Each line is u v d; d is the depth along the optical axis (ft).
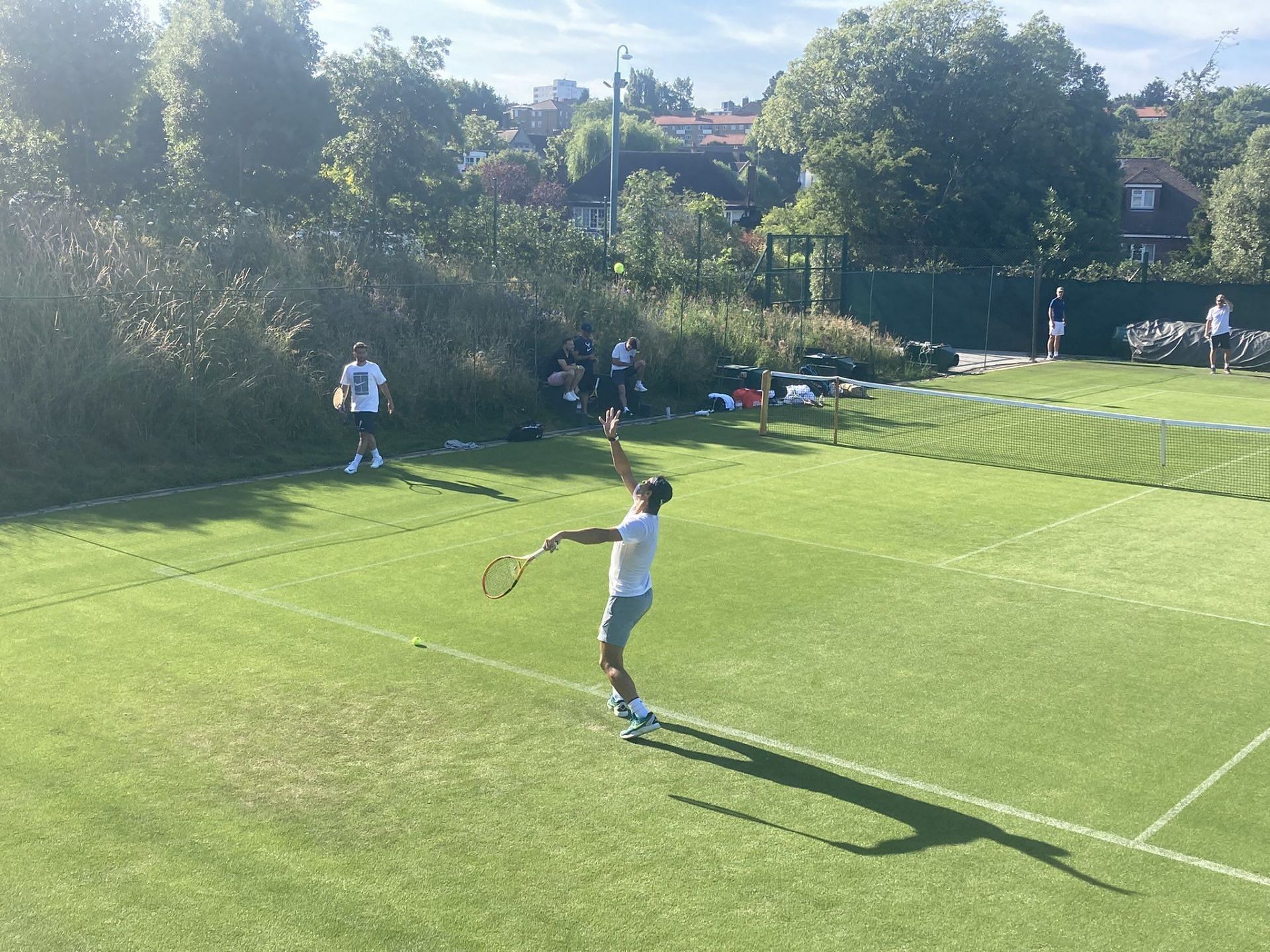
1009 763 25.09
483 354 69.46
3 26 82.28
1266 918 19.30
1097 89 166.20
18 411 50.80
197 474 53.21
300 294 67.21
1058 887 20.15
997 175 159.33
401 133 107.45
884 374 98.48
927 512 49.16
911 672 30.35
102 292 58.49
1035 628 34.12
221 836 21.42
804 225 155.94
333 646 31.63
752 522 46.68
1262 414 79.36
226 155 94.22
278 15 99.25
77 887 19.62
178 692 28.27
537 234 98.32
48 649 31.04
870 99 162.50
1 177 81.00
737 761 24.99
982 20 161.27
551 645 31.96
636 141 277.44
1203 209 183.83
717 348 86.17
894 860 20.95
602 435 67.77
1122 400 86.12
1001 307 122.52
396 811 22.52
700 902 19.44
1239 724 27.40
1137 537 45.29
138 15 89.20
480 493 51.70
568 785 23.73
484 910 19.11
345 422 62.54
